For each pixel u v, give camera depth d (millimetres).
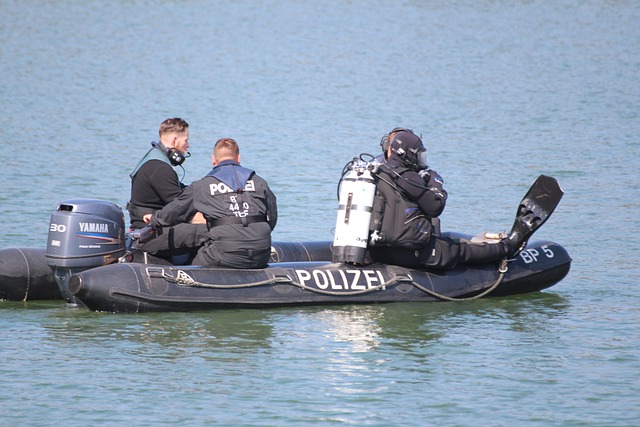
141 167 34219
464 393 25469
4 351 28141
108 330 30078
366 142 76375
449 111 93312
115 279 31219
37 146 72688
